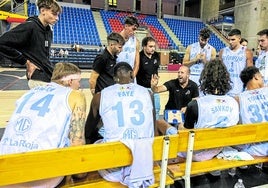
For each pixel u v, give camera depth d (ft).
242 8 50.93
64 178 4.68
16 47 6.14
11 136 4.13
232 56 10.64
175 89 9.39
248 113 6.17
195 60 10.85
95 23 51.49
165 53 44.96
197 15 72.28
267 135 6.11
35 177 3.92
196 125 5.72
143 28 52.95
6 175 3.72
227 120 5.61
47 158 3.92
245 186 6.46
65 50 39.58
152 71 9.75
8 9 38.37
